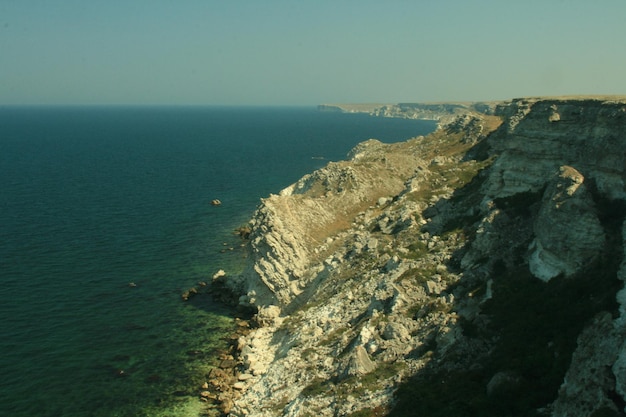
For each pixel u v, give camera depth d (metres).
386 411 32.72
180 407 47.47
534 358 30.03
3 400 47.47
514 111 50.12
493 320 35.78
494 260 42.81
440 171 78.00
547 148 45.25
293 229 70.38
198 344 59.12
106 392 49.53
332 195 84.81
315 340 48.22
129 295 71.25
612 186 35.56
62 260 82.75
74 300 68.56
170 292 73.19
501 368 31.17
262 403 42.72
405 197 68.69
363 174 90.31
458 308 39.72
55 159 198.00
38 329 60.41
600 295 31.05
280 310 65.50
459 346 35.00
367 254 58.91
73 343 57.88
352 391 35.91
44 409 46.62
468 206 57.03
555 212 35.56
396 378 35.22
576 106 43.16
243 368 52.72
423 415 30.52
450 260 47.62
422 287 44.53
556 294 33.94
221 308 68.81
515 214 45.03
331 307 52.53
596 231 33.47
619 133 35.97
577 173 36.12
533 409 26.89
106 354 56.06
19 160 191.75
